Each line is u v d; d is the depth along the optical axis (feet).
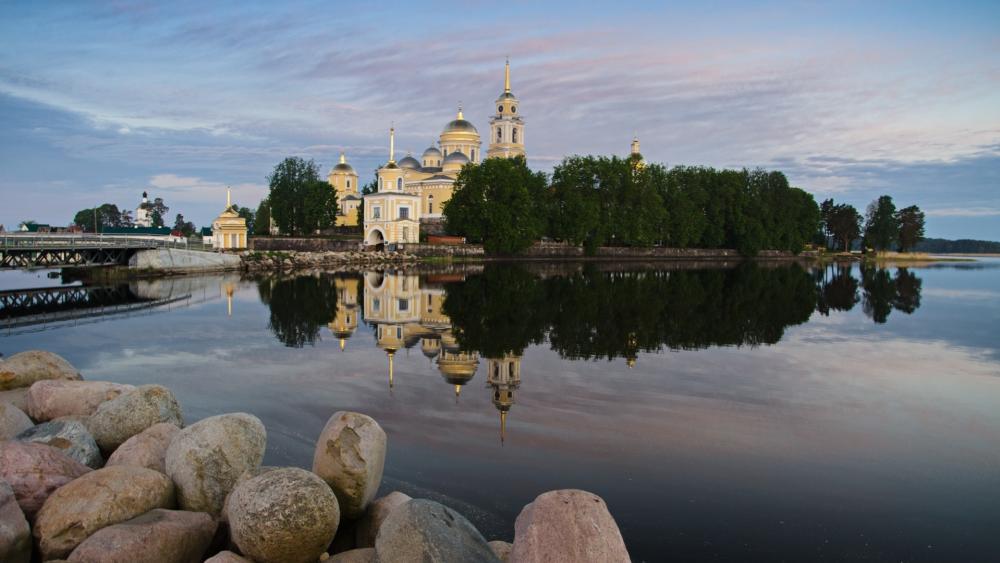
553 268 311.06
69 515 31.12
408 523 27.96
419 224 385.50
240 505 30.68
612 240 427.33
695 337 116.37
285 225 431.43
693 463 51.13
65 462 36.01
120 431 43.86
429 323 131.54
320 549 30.86
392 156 385.50
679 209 421.18
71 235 223.10
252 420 38.58
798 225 478.18
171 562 30.17
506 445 54.44
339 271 284.00
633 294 189.98
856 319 143.43
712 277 265.13
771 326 131.34
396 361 91.61
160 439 40.11
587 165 394.93
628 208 397.60
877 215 552.41
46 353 60.54
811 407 69.00
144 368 86.12
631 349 103.55
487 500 42.93
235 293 187.73
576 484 46.19
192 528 31.63
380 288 204.74
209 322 129.39
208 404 67.10
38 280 242.58
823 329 128.26
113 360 91.71
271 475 31.55
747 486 46.70
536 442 55.31
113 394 50.31
